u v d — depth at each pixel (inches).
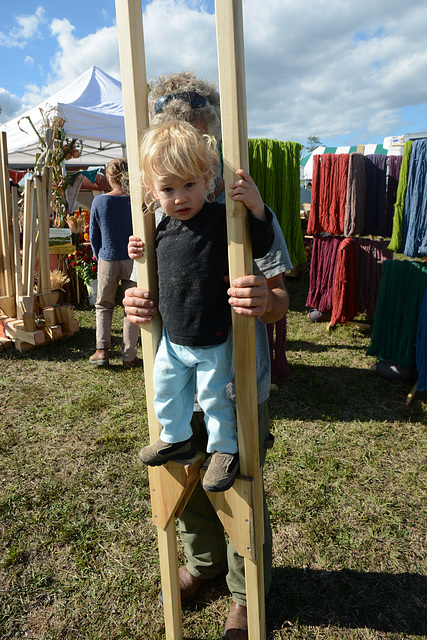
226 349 46.7
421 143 155.6
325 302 214.8
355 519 86.9
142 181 46.1
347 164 191.8
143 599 70.4
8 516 88.4
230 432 48.3
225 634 63.1
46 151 257.3
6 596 71.0
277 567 76.1
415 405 137.1
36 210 192.1
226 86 38.6
